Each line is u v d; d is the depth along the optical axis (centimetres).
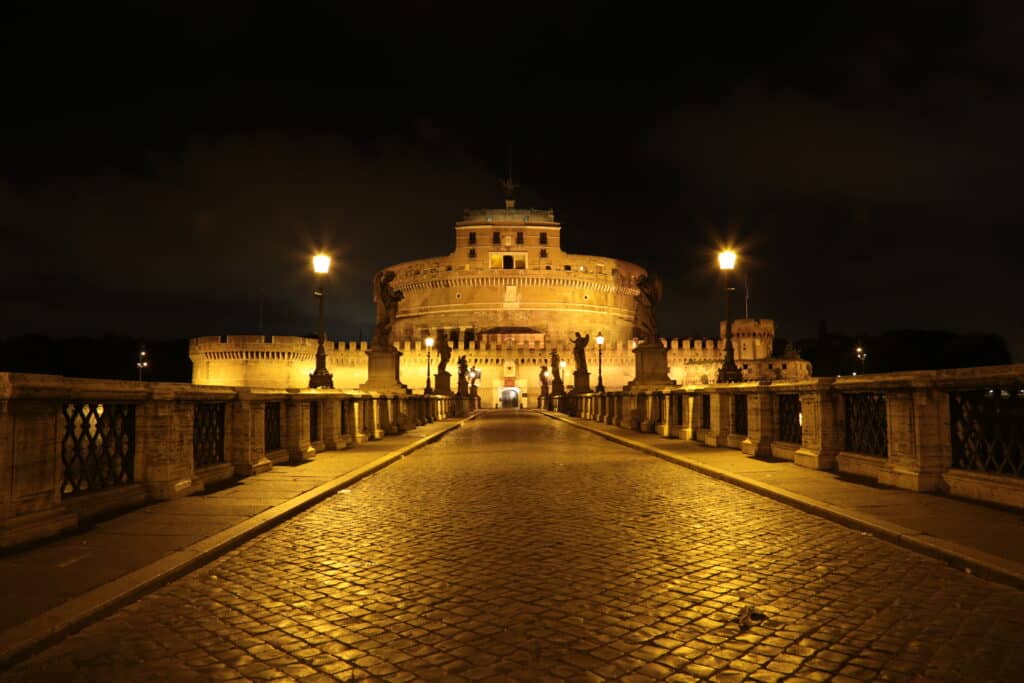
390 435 2520
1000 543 674
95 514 830
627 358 12162
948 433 965
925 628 480
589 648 451
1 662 425
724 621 499
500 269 14088
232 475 1216
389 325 3039
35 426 708
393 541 771
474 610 528
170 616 522
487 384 11612
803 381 1303
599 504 1007
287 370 11100
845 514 827
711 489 1137
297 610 534
